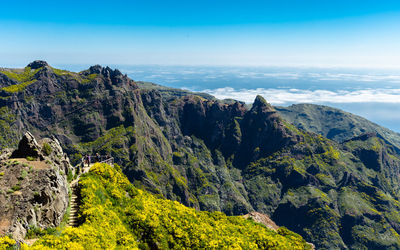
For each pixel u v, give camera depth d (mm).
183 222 35281
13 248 18531
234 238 36344
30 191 22891
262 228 46344
